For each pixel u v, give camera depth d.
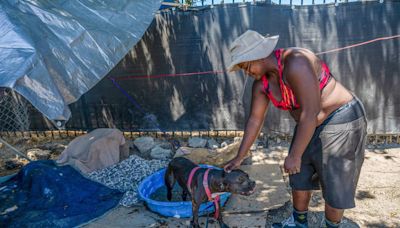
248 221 3.17
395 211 3.29
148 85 5.27
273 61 2.15
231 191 2.60
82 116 5.57
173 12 4.92
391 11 4.46
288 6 4.62
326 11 4.58
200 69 5.08
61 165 4.41
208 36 4.93
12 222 3.32
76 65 3.43
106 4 4.63
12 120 5.67
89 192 3.83
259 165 4.38
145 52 5.13
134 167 4.41
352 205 2.32
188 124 5.36
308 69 1.95
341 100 2.20
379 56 4.63
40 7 3.73
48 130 5.70
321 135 2.25
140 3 4.72
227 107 5.16
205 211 3.27
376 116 4.85
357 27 4.58
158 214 3.38
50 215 3.41
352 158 2.24
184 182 3.09
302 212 2.72
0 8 3.34
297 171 2.11
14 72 2.79
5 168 4.79
